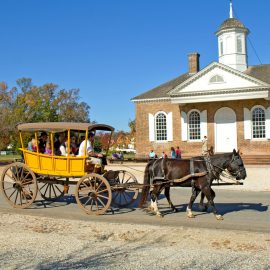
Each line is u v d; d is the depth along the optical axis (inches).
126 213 524.4
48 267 309.0
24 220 507.8
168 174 498.3
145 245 374.3
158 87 1795.0
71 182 555.8
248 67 1831.9
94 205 577.9
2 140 1815.9
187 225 457.1
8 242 391.5
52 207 579.8
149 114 1723.7
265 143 1547.7
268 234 410.9
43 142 591.8
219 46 1873.8
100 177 512.7
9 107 2677.2
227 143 1604.3
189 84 1614.2
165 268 300.4
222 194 724.7
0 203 625.0
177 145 1674.5
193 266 303.7
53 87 3503.9
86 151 530.6
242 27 1808.6
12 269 305.3
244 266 300.7
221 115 1617.9
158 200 649.0
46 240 396.5
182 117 1665.8
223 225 442.0
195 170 482.3
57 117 2460.6
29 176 573.6
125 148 2910.9
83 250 357.1
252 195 708.7
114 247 367.2
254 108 1568.7
